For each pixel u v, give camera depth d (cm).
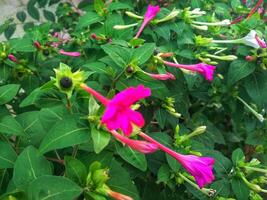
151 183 21
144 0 31
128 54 18
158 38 23
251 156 32
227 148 33
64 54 23
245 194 19
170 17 22
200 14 23
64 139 13
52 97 16
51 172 14
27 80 22
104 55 22
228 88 24
